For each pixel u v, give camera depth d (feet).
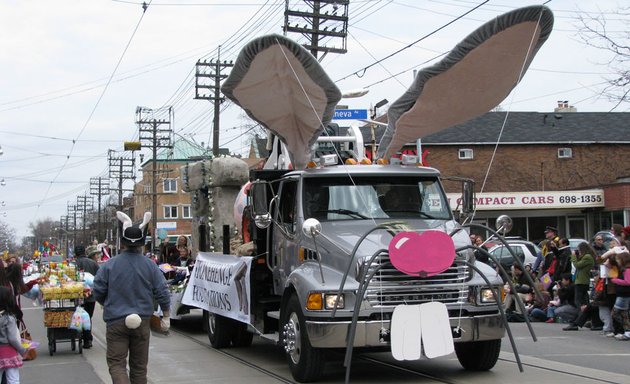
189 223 270.67
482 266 29.22
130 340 23.44
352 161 33.68
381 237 27.96
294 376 28.76
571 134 133.39
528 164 131.13
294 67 29.66
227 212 50.98
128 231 23.48
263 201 30.73
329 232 28.96
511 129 134.51
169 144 182.19
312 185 31.27
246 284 33.94
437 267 25.22
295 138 34.12
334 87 30.83
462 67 31.50
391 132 35.68
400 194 31.45
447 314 25.84
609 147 132.77
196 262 44.16
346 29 98.12
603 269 42.60
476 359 30.01
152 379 30.09
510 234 123.34
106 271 23.20
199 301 42.29
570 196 118.21
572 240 86.22
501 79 32.55
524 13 29.25
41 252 63.93
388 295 26.22
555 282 52.16
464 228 29.73
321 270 27.09
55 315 38.93
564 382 27.12
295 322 28.78
